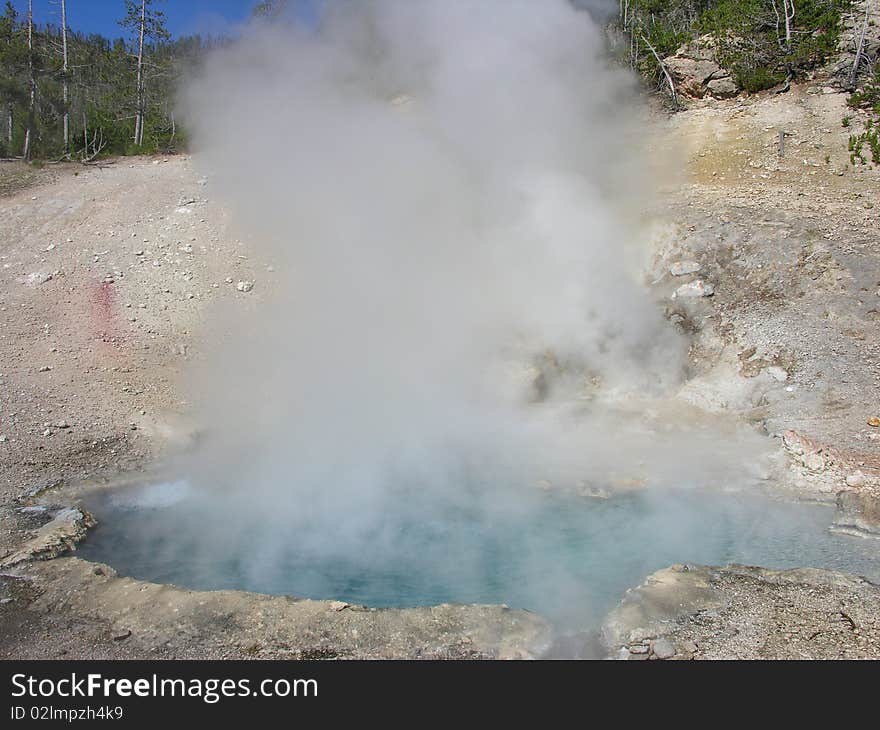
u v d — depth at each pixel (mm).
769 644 3496
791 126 11922
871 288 8312
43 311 8961
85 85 19781
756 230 9234
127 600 4027
